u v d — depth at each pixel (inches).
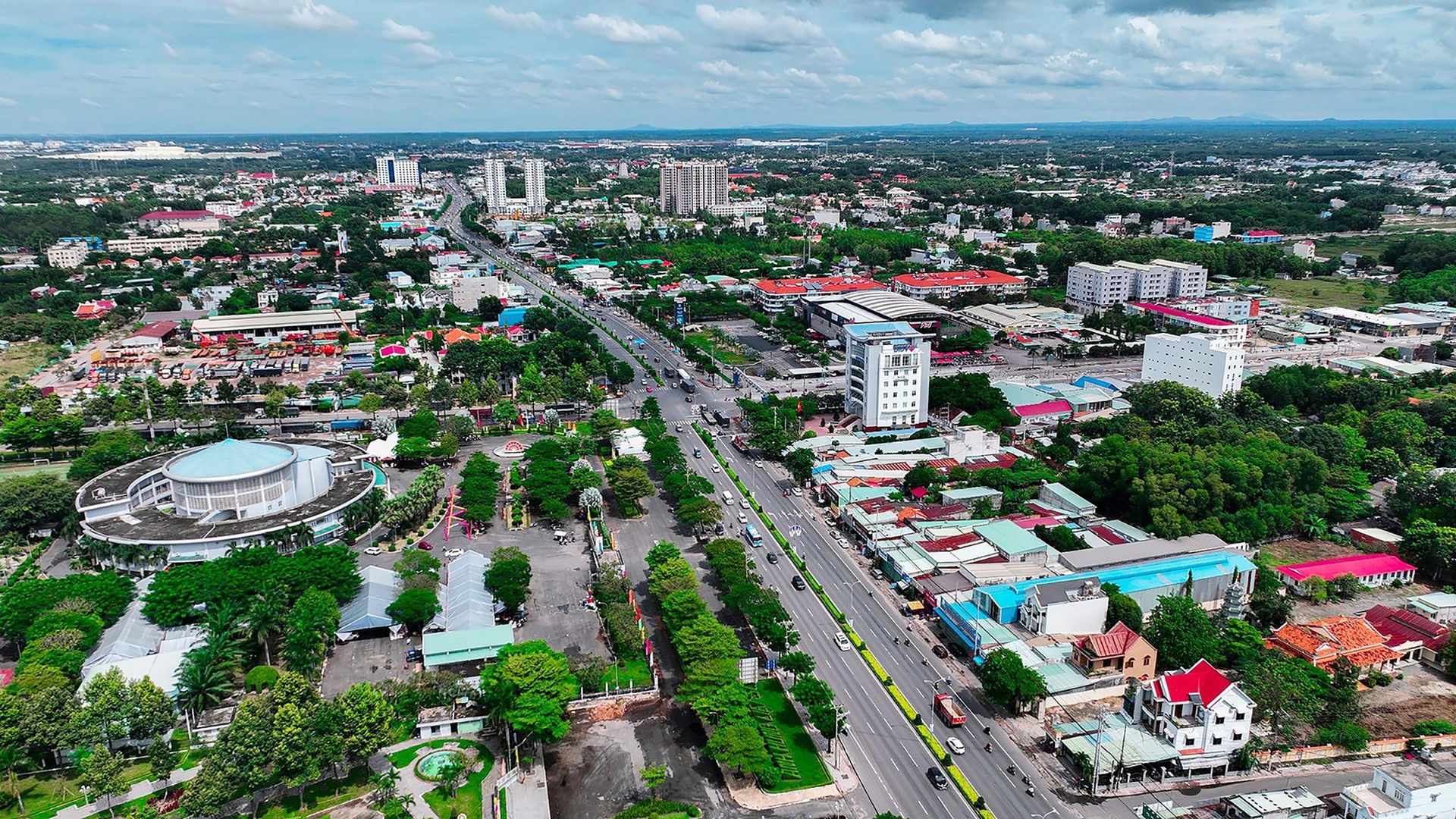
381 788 6171.3
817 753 6884.8
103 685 6697.8
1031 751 6884.8
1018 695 7204.7
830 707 6825.8
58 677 7007.9
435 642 7864.2
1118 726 6943.9
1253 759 6678.2
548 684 6988.2
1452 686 7746.1
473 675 7603.4
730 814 6210.6
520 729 6663.4
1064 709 7337.6
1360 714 7332.7
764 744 6688.0
